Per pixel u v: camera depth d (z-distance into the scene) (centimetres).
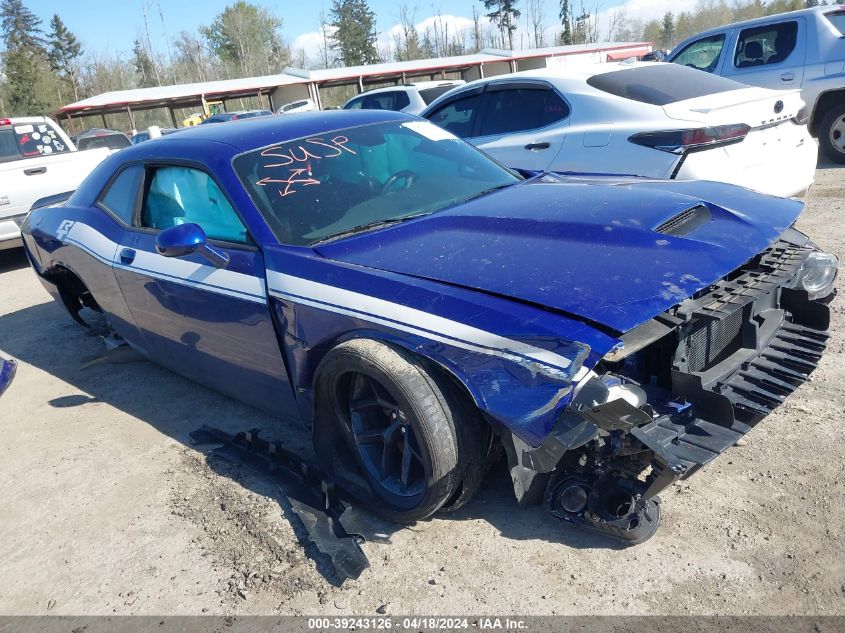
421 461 243
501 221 274
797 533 236
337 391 266
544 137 570
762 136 511
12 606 254
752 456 281
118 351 499
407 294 239
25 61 5897
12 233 773
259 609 234
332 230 293
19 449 374
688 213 270
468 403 236
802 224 605
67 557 276
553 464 207
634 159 508
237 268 294
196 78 7131
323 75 3447
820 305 289
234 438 341
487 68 3753
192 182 332
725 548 233
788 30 847
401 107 1046
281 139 334
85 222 410
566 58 3734
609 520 232
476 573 236
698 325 243
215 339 323
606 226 254
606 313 210
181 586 250
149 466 336
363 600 232
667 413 233
